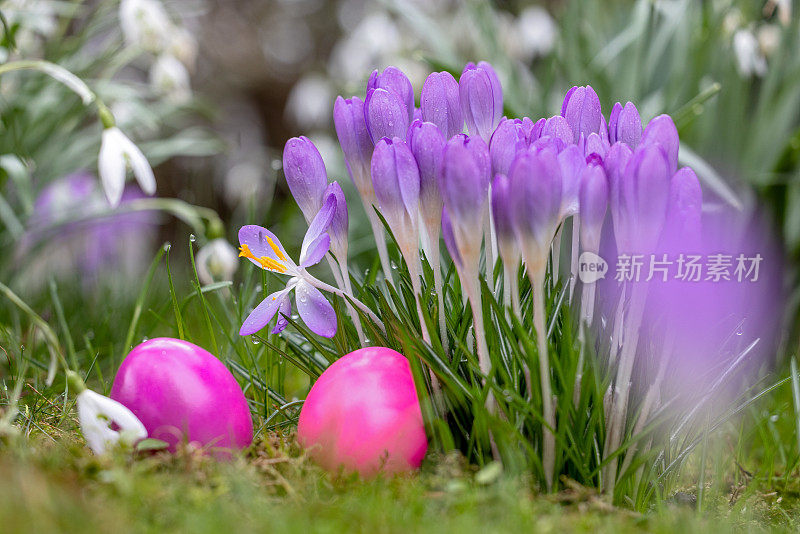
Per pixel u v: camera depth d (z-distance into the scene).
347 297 0.80
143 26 1.24
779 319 1.08
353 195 1.59
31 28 1.19
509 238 0.75
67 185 1.34
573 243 0.79
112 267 1.37
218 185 2.37
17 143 1.08
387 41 1.89
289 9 3.25
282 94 3.16
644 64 1.32
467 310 0.79
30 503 0.71
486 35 1.43
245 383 0.90
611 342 0.77
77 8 1.28
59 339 1.05
